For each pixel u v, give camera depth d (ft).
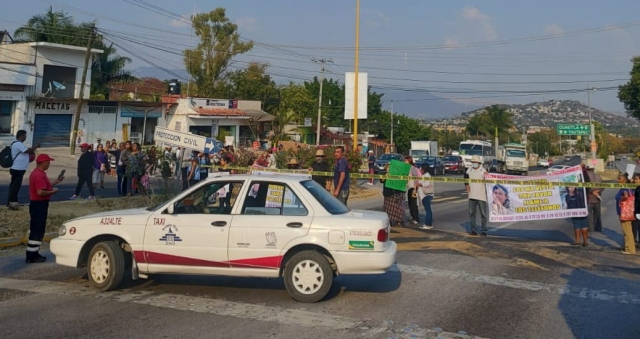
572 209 41.42
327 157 73.31
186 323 20.88
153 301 23.84
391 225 49.06
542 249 38.68
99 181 68.54
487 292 26.40
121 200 54.70
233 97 192.85
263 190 25.17
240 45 193.36
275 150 75.15
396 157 137.80
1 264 30.78
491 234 46.21
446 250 37.24
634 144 436.76
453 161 159.63
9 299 23.82
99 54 146.41
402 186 48.14
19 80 111.65
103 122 128.47
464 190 96.48
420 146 188.14
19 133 45.47
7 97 110.22
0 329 19.90
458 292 26.25
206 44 191.52
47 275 28.40
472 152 166.40
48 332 19.65
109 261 25.17
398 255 35.14
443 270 30.91
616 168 229.66
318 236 24.00
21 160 44.86
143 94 164.25
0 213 43.06
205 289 26.04
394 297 25.11
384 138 282.77
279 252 24.09
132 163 60.54
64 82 123.34
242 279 28.07
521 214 43.14
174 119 143.54
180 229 24.72
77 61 125.59
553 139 469.16
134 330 19.99
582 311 23.59
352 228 23.93
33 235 31.07
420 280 28.43
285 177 25.72
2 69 108.68
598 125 328.70
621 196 39.96
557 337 20.15
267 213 24.75
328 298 24.76
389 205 48.60
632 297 26.09
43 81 119.34
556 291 26.94
